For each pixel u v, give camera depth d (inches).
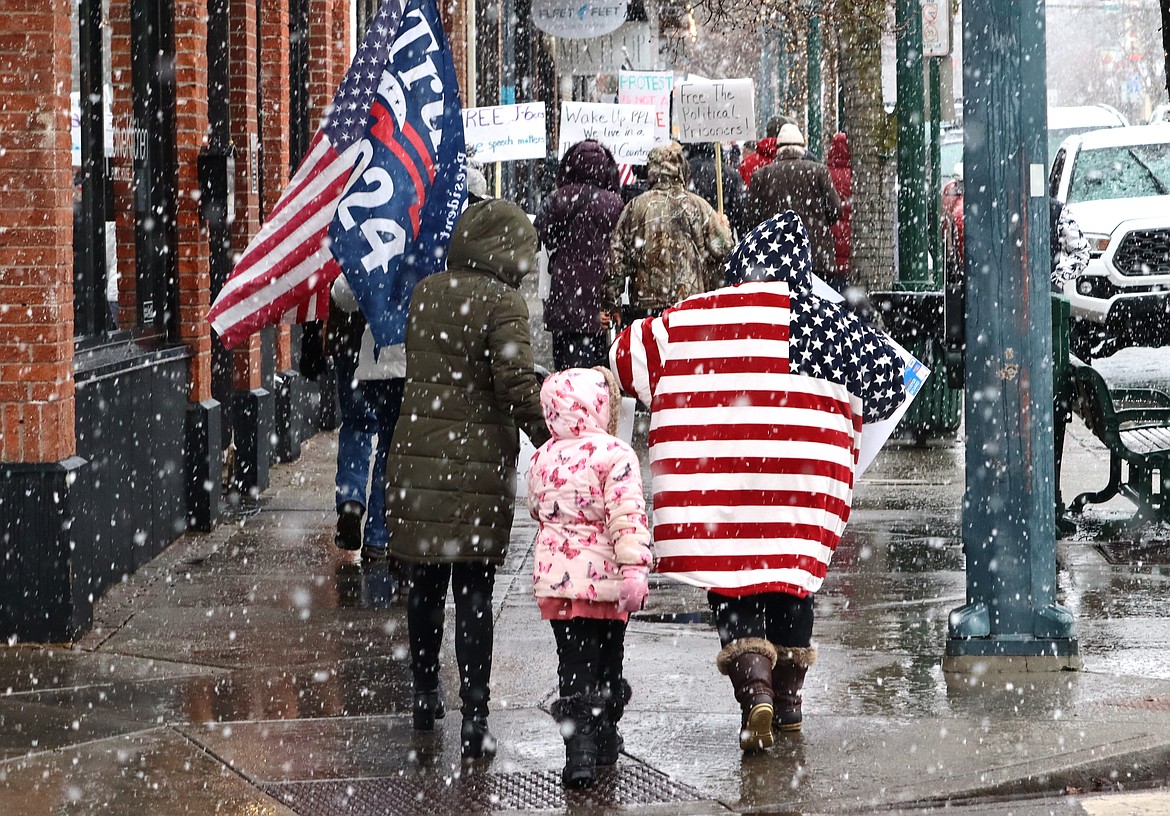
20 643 405.1
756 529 315.3
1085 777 303.1
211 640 410.0
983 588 371.6
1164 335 952.9
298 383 743.7
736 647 314.2
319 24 815.7
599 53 1291.8
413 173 442.6
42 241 396.2
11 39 390.9
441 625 330.6
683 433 318.3
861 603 439.8
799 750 315.9
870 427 333.4
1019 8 368.2
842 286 815.1
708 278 652.7
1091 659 380.5
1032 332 370.0
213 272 574.2
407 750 322.0
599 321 676.7
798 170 761.0
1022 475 370.0
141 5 528.4
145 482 499.8
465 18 1460.4
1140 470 527.2
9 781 302.8
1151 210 966.4
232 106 637.3
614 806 289.0
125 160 526.9
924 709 341.1
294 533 552.7
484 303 317.1
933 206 790.5
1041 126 370.6
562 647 305.3
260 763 313.9
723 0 1178.6
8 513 401.4
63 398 405.1
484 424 318.0
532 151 820.0
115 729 336.5
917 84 735.7
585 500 300.7
